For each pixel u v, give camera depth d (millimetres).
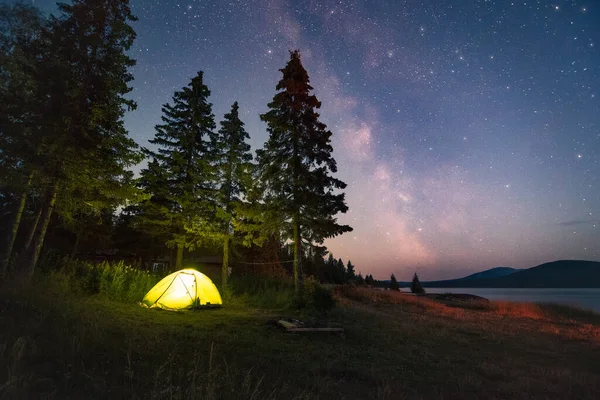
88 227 26406
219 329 9180
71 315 7473
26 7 10844
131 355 5609
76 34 13219
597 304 64125
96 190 14125
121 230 30344
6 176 10852
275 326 10578
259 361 6426
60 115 12039
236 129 20922
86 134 12414
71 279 12875
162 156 21500
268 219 17219
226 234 19406
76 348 5336
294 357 7133
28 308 7277
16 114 11016
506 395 6332
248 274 27078
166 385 4418
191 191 20578
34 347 4938
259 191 17672
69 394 3818
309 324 10867
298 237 16906
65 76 12289
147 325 8570
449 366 8141
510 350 11148
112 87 13422
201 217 19250
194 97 22609
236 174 19734
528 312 26328
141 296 13625
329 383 5734
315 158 17453
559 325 20172
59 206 13930
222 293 16953
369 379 6453
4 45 10445
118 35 13867
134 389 4262
